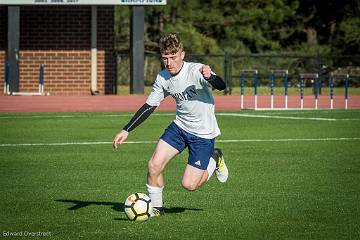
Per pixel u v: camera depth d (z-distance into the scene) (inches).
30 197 852.6
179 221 724.0
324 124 1752.0
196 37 3661.4
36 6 2746.1
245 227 700.7
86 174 1024.9
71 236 665.0
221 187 922.7
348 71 3550.7
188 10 3860.7
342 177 1003.3
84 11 2753.4
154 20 3826.3
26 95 2647.6
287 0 4008.4
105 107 2240.4
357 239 655.8
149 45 3779.5
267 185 937.5
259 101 2551.7
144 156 1213.7
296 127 1681.8
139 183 953.5
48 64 2755.9
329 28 4079.7
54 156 1208.2
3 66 2753.4
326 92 3088.1
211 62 3595.0
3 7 2751.0
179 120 735.1
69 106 2263.8
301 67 3553.2
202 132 729.6
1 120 1831.9
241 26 3919.8
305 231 684.7
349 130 1622.8
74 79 2768.2
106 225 706.8
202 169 733.3
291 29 4040.4
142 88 2711.6
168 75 728.3
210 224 712.4
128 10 3848.4
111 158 1187.3
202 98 725.3
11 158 1183.6
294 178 992.9
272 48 3937.0
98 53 2770.7
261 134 1539.1
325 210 780.0
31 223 717.3
